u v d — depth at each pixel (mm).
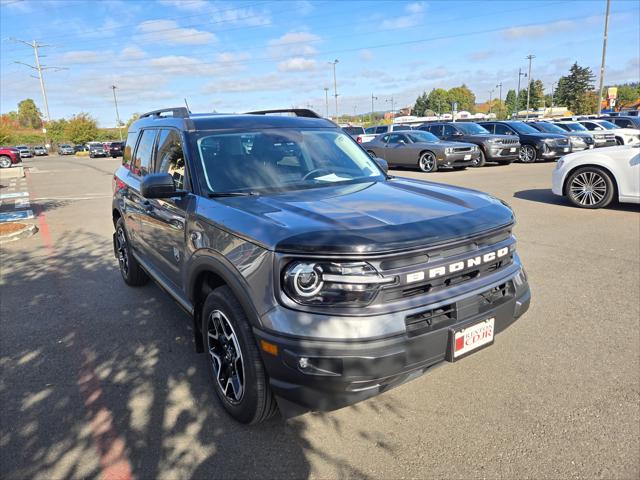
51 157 55688
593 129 23641
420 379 3389
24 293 5348
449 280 2566
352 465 2570
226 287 2852
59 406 3164
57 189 16516
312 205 2885
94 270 6227
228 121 3902
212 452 2697
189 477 2508
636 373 3377
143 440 2809
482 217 2771
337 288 2311
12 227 8555
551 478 2434
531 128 19562
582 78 94312
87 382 3457
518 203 9852
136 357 3814
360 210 2752
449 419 2932
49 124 71938
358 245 2287
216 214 2939
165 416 3037
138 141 4945
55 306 4930
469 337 2564
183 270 3422
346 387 2309
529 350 3742
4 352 3936
